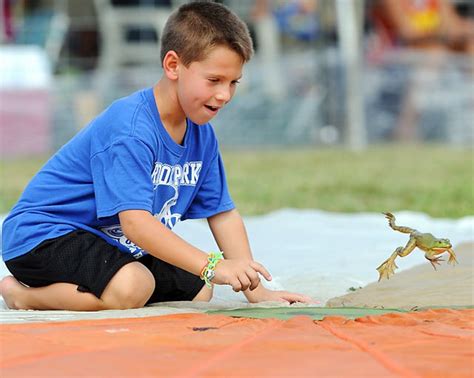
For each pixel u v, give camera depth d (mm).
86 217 9086
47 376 5551
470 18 43688
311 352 6148
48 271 8789
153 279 8875
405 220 17016
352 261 12297
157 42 42688
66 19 42594
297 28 43156
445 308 8305
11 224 9203
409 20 43281
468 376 5527
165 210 9305
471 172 28125
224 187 10000
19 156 37562
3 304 9508
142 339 6555
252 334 6816
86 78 40875
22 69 39812
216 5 8922
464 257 11750
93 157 8922
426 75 42719
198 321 7430
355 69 40312
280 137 41875
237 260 8570
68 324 7266
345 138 41469
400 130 42750
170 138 9023
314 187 24469
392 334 6727
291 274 11258
